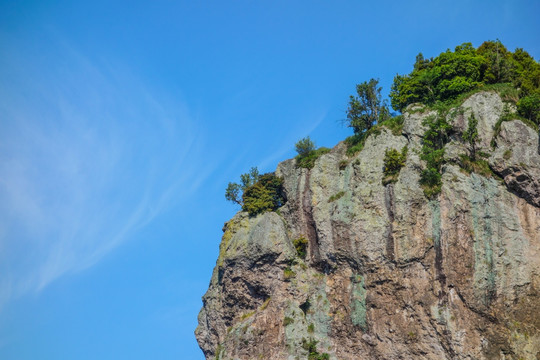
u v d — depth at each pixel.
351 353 73.00
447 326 69.06
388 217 74.94
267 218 80.50
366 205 76.31
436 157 75.44
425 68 88.75
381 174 77.44
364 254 74.56
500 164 72.94
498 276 69.50
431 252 72.31
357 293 74.25
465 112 76.94
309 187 80.81
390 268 73.12
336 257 76.44
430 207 73.62
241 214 84.12
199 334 82.94
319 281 77.25
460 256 70.69
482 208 71.88
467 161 74.06
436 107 79.00
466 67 81.19
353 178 78.88
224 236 84.38
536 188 71.62
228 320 80.12
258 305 78.81
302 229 79.94
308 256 78.69
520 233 70.94
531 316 68.19
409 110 79.69
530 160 72.31
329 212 78.38
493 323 68.25
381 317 72.25
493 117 76.38
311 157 83.19
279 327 75.62
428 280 71.44
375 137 79.88
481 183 72.88
